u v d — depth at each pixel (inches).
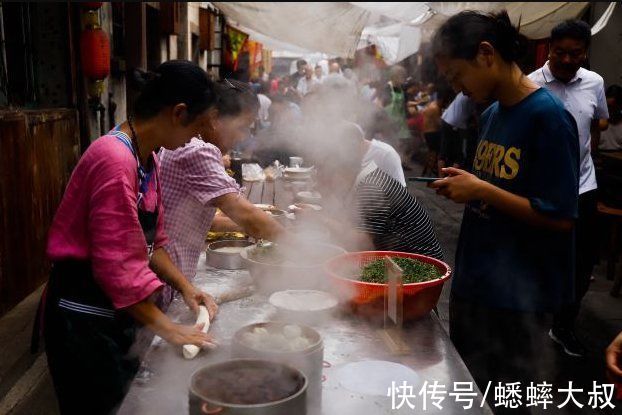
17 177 189.6
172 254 108.3
